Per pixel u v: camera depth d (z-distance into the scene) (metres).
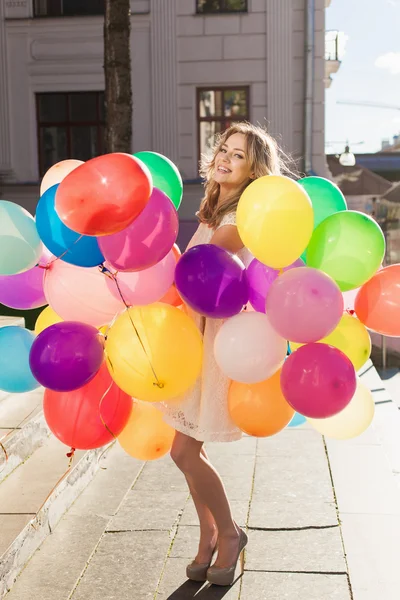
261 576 3.00
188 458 2.80
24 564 3.11
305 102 13.68
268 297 2.41
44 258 2.75
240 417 2.70
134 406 3.00
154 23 13.78
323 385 2.36
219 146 2.93
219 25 13.73
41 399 4.87
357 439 4.84
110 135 8.94
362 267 2.54
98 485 4.09
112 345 2.48
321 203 3.01
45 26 13.85
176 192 3.16
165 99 13.94
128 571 3.07
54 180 3.00
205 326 2.79
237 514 3.63
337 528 3.43
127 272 2.48
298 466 4.34
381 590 2.87
